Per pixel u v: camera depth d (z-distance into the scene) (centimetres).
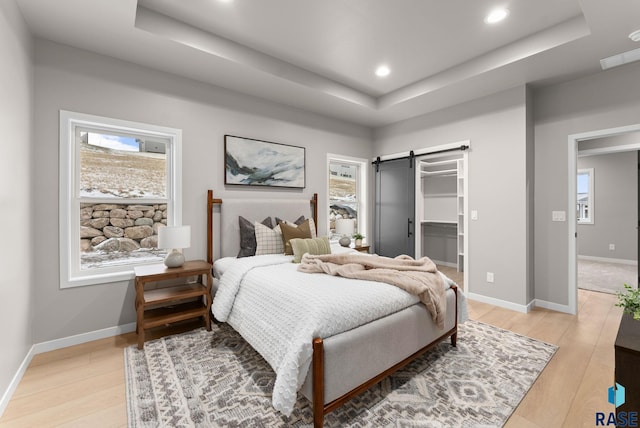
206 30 264
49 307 244
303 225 349
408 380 199
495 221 356
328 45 288
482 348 245
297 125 409
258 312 209
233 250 340
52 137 245
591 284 445
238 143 352
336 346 156
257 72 303
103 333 266
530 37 271
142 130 291
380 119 461
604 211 632
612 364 220
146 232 304
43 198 241
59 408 172
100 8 207
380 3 228
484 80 323
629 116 292
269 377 203
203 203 329
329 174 472
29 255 224
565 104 329
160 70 299
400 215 471
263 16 245
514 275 340
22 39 210
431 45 288
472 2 227
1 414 166
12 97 190
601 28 230
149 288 291
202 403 175
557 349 244
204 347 247
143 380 198
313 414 156
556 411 170
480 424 158
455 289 254
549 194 342
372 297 187
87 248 273
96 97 265
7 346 179
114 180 287
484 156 366
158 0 226
